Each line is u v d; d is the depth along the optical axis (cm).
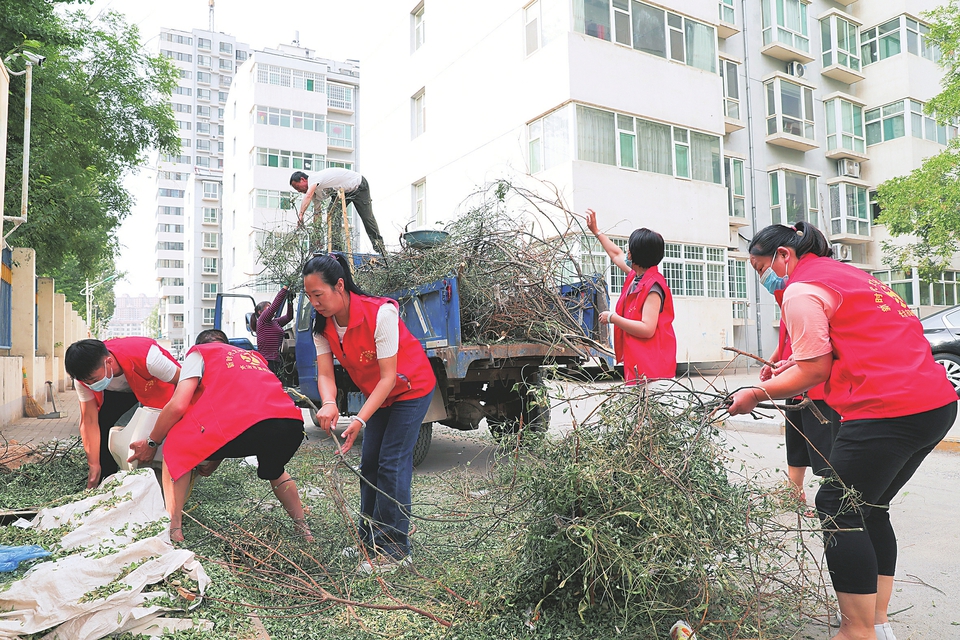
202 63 9688
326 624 261
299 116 3894
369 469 357
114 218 1689
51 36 1084
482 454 686
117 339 400
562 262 611
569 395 329
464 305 573
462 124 1883
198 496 452
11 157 1098
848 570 232
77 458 530
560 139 1533
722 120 1788
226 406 338
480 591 272
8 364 1001
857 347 232
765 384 248
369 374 339
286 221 786
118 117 1591
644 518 234
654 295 353
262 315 746
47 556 279
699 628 232
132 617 235
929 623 272
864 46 2417
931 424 224
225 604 259
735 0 2153
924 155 2317
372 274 627
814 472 336
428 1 2061
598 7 1555
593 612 249
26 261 1132
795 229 283
